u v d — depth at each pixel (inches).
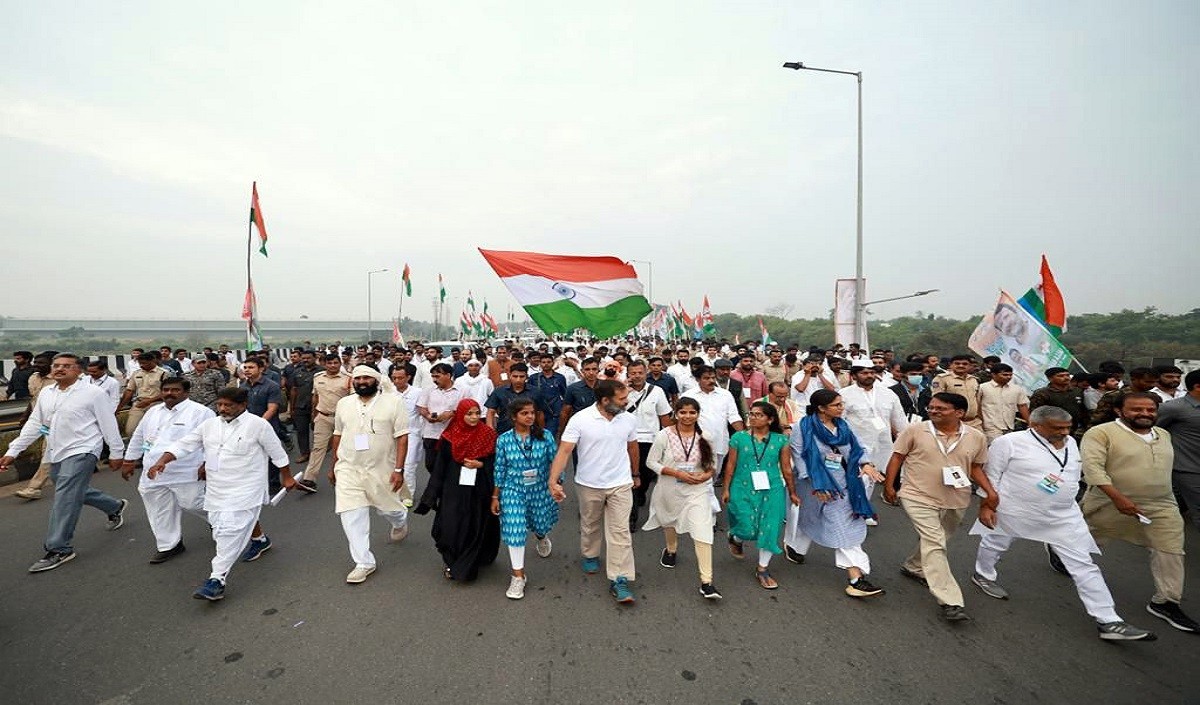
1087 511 154.8
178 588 153.1
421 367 321.1
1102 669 115.8
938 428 149.9
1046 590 154.4
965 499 146.9
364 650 122.4
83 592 150.6
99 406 175.6
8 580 157.9
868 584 149.4
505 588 154.9
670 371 325.1
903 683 110.8
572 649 123.3
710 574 147.3
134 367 327.3
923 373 344.5
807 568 171.9
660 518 163.9
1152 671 115.0
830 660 119.3
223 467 150.9
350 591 152.0
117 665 116.4
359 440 165.8
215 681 110.9
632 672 114.7
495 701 105.1
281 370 403.9
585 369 237.8
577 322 270.8
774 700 105.7
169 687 109.0
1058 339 286.7
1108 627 124.7
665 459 158.2
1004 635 129.6
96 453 176.6
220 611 140.0
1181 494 159.3
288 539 192.7
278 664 117.0
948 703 104.6
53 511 168.7
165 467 167.9
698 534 149.6
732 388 303.4
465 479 154.9
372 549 184.5
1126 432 141.5
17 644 124.3
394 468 176.9
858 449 158.6
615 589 147.2
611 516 150.5
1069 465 136.1
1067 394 241.6
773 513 157.6
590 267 277.6
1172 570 135.3
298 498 243.4
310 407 305.6
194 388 274.2
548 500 161.8
